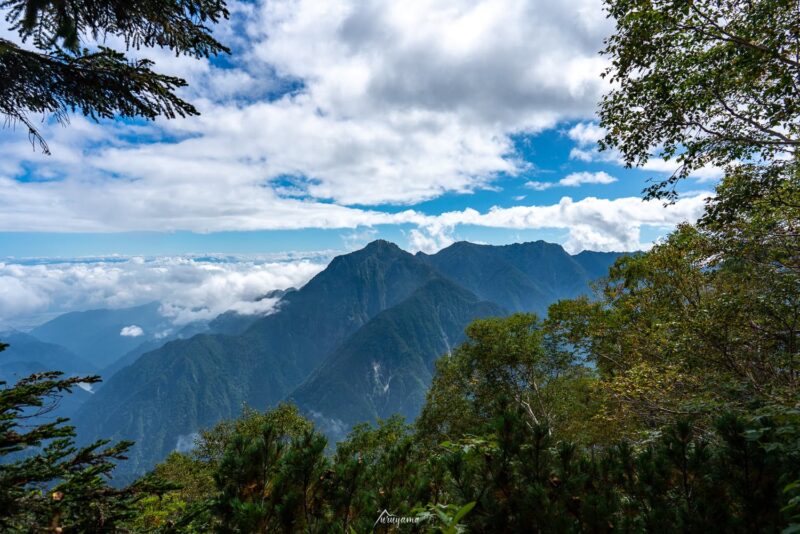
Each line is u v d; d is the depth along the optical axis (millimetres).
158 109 3924
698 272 13219
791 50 7738
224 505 2459
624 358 16562
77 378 2275
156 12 3773
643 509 2445
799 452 2309
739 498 2260
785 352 8930
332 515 2684
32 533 1884
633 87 9547
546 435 2646
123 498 2211
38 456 2074
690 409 6734
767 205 8914
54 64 3402
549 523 2219
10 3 3273
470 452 2764
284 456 2676
